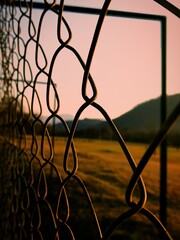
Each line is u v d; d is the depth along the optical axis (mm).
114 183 17000
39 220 795
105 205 10414
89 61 452
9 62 1365
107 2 405
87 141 42719
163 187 2264
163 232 309
